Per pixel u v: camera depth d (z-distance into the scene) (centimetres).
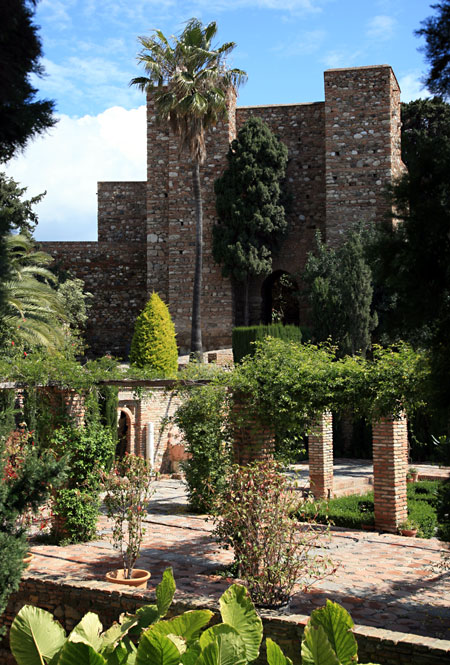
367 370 1231
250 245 3100
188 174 3300
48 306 2141
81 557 1194
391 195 754
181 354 3256
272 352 1323
